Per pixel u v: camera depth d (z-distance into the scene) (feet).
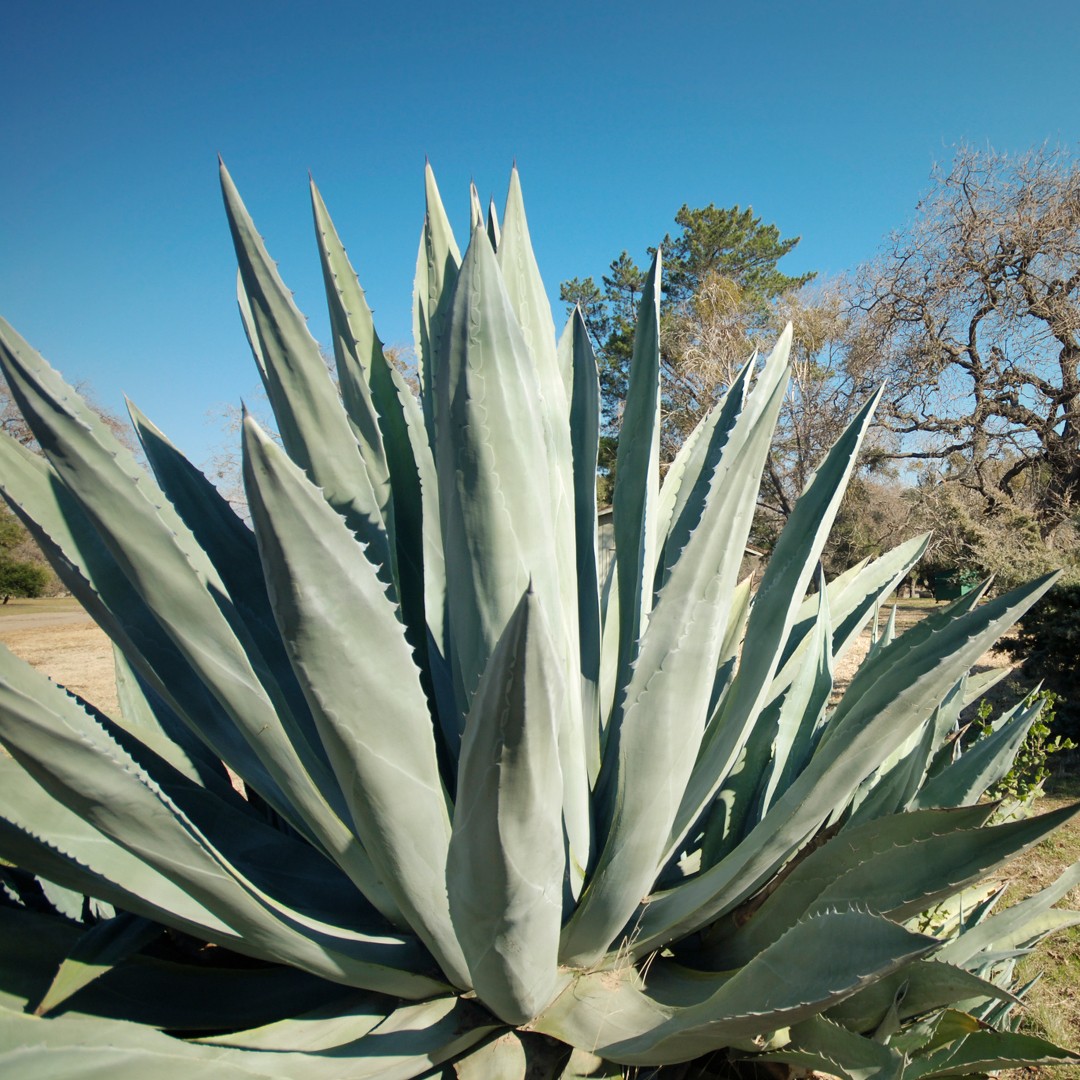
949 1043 6.61
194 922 5.73
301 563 4.76
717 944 7.37
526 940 5.39
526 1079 5.98
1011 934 8.57
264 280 6.27
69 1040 5.12
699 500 8.27
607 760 7.41
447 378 6.05
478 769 4.71
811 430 66.18
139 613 6.85
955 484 52.31
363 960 6.34
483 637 6.45
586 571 8.18
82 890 6.07
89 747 4.69
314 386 6.60
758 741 8.60
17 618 88.28
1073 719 23.03
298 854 7.41
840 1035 5.93
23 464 6.38
